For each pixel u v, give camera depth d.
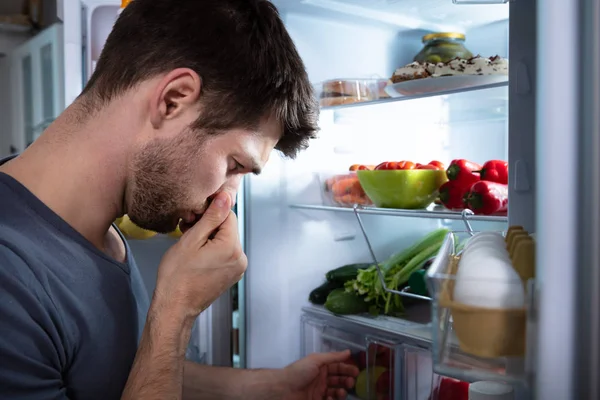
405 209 1.23
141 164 0.73
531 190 0.77
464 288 0.55
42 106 1.61
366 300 1.35
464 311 0.55
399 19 1.41
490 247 0.66
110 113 0.73
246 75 0.71
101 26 1.42
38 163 0.74
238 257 0.80
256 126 0.74
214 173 0.74
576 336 0.46
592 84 0.45
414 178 1.20
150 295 1.49
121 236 0.91
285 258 1.43
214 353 1.38
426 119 1.61
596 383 0.45
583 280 0.45
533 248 0.61
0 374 0.61
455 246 0.93
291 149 0.81
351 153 1.52
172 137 0.72
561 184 0.46
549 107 0.46
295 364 1.10
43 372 0.65
